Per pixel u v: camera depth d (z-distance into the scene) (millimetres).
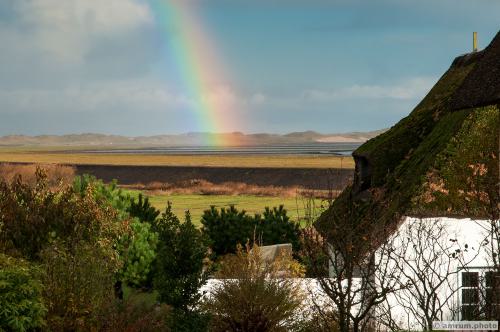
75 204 18328
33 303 12734
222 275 18516
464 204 16109
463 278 16078
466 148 16953
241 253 19422
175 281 15977
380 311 16000
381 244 15336
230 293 16828
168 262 16156
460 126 17453
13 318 12242
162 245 16359
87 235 17969
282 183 109000
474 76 18844
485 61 18766
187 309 15906
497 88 16641
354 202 18031
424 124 21281
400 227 16016
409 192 16703
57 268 14820
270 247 24141
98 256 16281
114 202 22234
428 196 16203
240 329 16531
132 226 20531
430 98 23844
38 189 19062
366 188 20953
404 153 20828
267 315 16484
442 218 16031
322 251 14750
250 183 112438
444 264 16016
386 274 15578
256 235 26125
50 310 13953
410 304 14836
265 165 143875
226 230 26047
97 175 129250
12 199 17047
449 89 22359
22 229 16625
